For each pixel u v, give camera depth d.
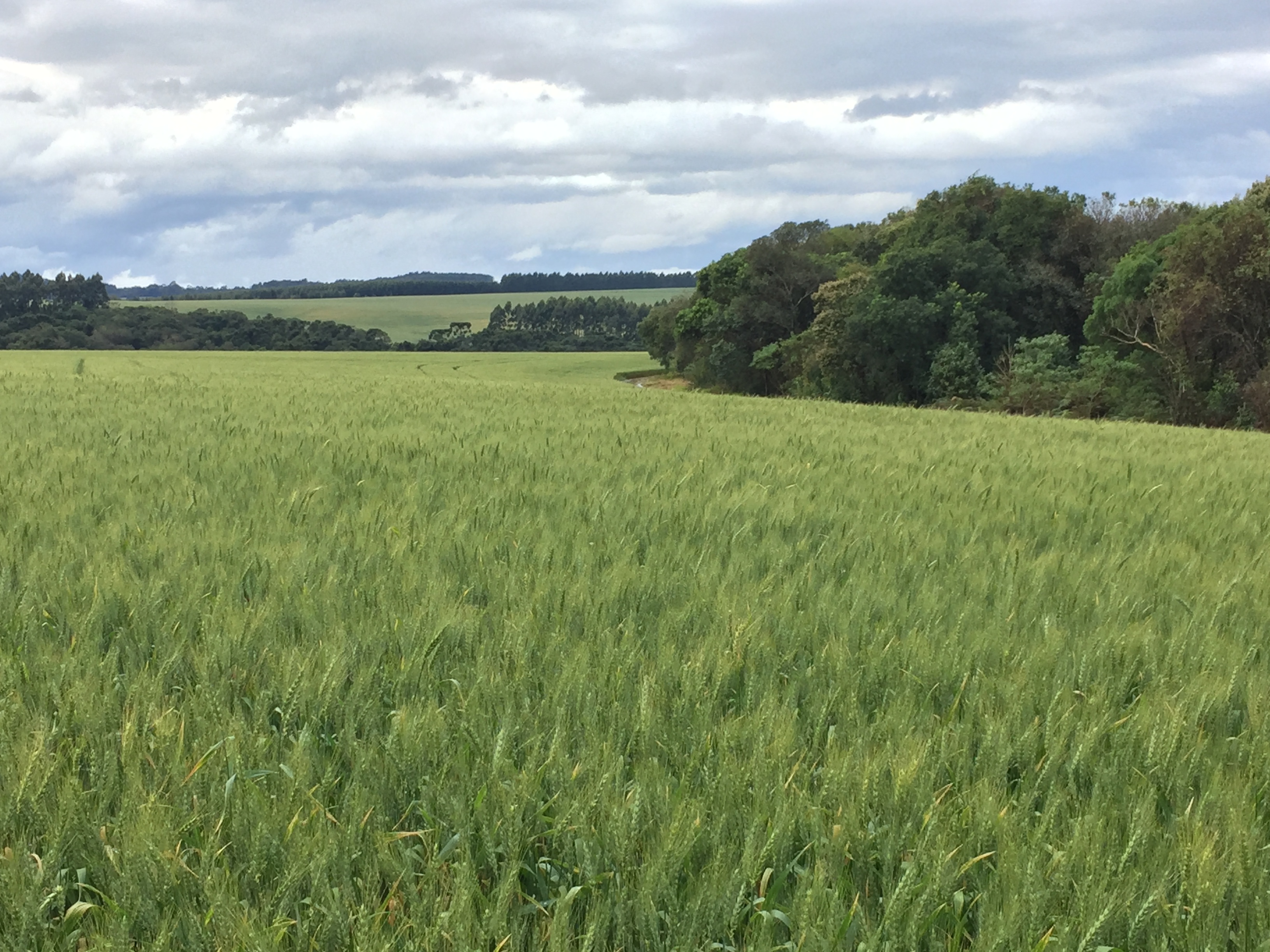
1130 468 10.30
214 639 3.73
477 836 2.63
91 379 28.61
